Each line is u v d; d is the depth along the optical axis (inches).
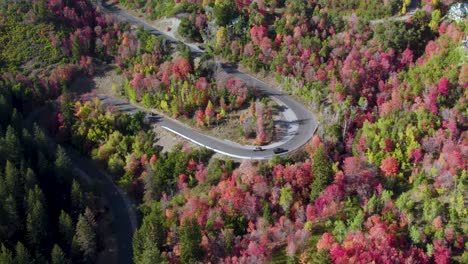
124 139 6786.4
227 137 6633.9
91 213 5679.1
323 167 5561.0
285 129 6633.9
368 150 5831.7
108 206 6363.2
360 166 5625.0
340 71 7017.7
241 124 6732.3
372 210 5260.8
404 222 5068.9
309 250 5029.5
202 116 6830.7
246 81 7514.8
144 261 5073.8
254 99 7155.5
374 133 5974.4
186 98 7062.0
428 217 5044.3
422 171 5575.8
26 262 5068.9
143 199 6269.7
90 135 6939.0
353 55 7086.6
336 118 6382.9
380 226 4928.6
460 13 7332.7
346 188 5502.0
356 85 6806.1
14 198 5689.0
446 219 5049.2
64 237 5605.3
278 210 5502.0
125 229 6082.7
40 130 6619.1
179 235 5383.9
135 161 6604.3
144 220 5639.8
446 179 5285.4
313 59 7244.1
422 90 6486.2
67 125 7175.2
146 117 7155.5
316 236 5206.7
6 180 5728.3
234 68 7800.2
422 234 4916.3
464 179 5310.0
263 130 6491.1
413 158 5718.5
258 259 4904.0
